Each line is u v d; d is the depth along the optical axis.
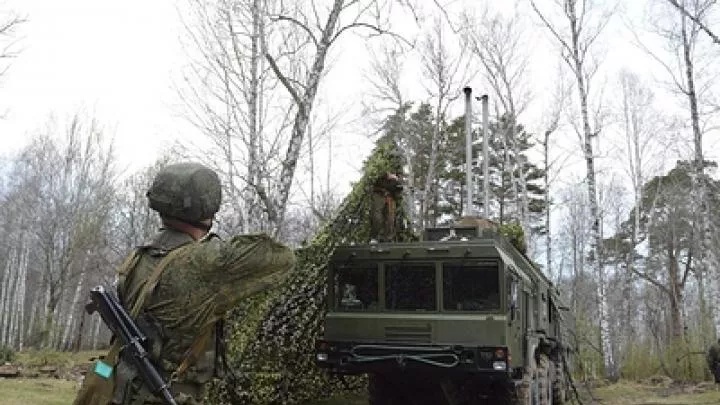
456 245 9.22
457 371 8.85
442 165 31.28
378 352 9.25
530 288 11.04
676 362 20.27
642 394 16.77
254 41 10.67
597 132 22.14
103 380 2.21
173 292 2.26
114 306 2.26
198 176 2.45
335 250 9.84
